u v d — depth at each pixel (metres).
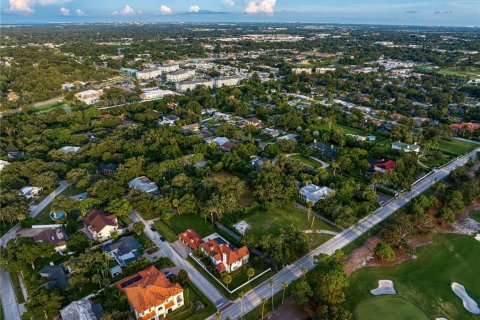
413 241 166.00
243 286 137.25
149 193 195.50
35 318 121.56
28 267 146.50
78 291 132.50
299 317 123.31
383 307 128.25
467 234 172.25
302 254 155.62
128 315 117.25
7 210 173.62
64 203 179.50
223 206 177.38
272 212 190.00
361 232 172.62
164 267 147.12
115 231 166.88
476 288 138.62
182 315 124.38
